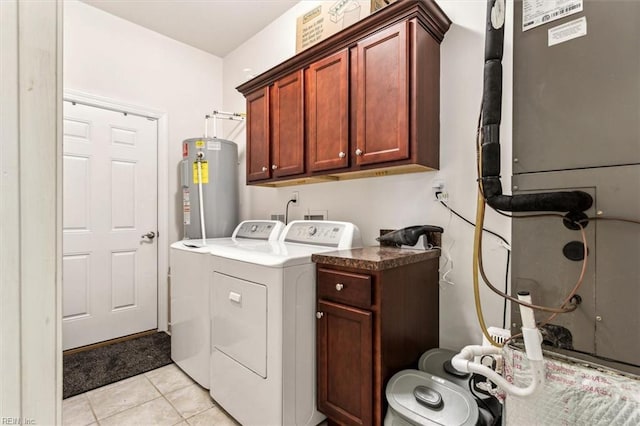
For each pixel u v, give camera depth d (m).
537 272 1.04
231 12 2.61
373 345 1.25
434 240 1.69
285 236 2.10
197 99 3.14
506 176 1.46
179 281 2.07
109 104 2.60
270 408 1.36
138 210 2.78
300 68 2.01
